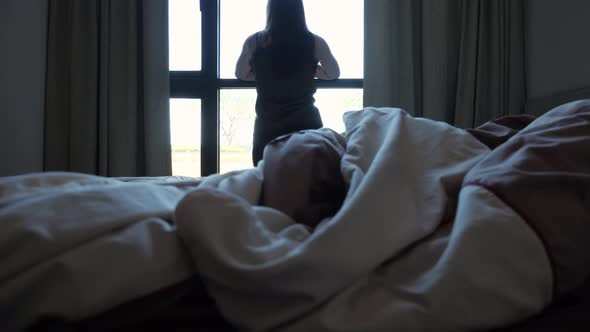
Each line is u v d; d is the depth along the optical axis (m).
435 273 0.41
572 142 0.52
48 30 2.53
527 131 0.59
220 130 2.82
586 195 0.47
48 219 0.38
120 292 0.37
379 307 0.41
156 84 2.59
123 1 2.57
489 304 0.39
